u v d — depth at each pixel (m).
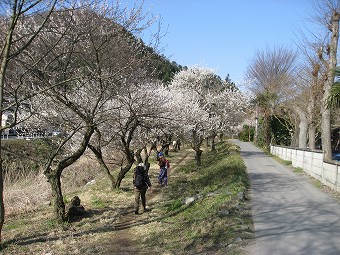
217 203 9.84
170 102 18.83
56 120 12.38
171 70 34.72
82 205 12.23
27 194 13.40
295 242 6.50
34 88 9.86
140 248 7.62
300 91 32.56
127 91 12.65
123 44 10.38
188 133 23.41
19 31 9.00
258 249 6.13
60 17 9.09
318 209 9.32
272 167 20.81
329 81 15.56
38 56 9.44
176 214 10.33
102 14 9.62
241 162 21.34
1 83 7.35
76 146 15.50
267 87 39.25
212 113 29.73
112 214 11.17
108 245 8.03
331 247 6.22
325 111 15.41
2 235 9.08
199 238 7.20
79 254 7.41
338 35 16.61
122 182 17.59
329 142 15.24
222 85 33.19
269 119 40.19
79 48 10.06
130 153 15.38
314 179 15.36
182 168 23.50
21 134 16.56
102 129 14.96
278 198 10.86
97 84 11.47
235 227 7.36
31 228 9.66
